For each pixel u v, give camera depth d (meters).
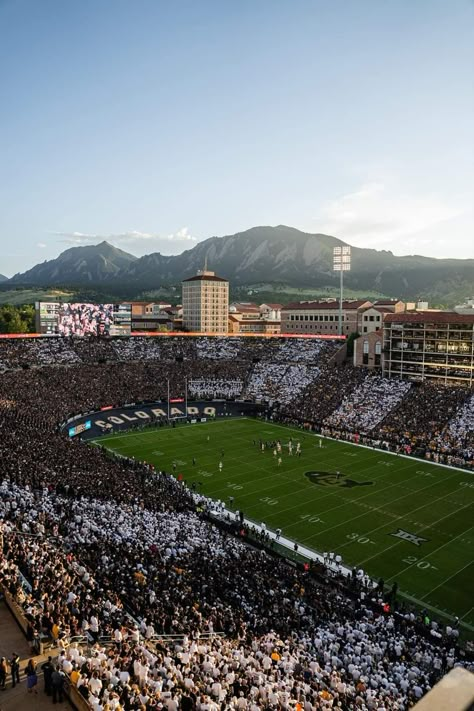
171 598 38.03
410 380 125.12
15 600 29.22
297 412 121.56
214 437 106.69
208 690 23.59
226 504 70.81
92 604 32.22
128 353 150.25
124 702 21.36
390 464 89.19
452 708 4.78
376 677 30.72
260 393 135.75
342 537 61.19
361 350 140.25
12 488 55.88
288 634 36.75
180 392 136.12
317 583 50.38
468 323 117.75
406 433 102.50
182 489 72.75
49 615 28.27
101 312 153.88
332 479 81.12
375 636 38.19
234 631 34.44
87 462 75.31
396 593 49.25
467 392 111.12
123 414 120.44
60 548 43.09
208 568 45.81
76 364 136.75
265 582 45.38
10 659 25.36
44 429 92.56
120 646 27.36
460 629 43.69
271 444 101.00
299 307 191.50
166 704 21.42
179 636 31.78
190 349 159.62
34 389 116.50
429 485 78.75
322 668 31.75
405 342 128.62
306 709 23.88
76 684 22.03
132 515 55.97
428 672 33.78
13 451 71.31
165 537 51.47
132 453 94.62
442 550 58.06
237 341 165.75
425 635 41.53
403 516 67.19
